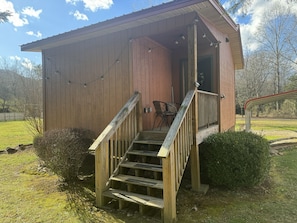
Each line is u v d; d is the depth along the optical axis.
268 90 25.95
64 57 5.85
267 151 4.07
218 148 3.93
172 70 6.50
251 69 26.84
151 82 5.33
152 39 5.27
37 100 9.25
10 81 27.39
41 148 4.45
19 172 5.11
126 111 4.00
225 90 6.39
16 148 7.61
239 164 3.79
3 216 3.01
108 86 5.05
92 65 5.30
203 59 6.02
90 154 5.24
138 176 3.62
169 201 2.76
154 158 4.21
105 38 5.04
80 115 5.58
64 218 2.96
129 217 2.98
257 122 18.53
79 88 5.57
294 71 21.70
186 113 3.59
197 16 3.78
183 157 3.44
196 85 3.89
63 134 4.47
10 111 27.20
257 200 3.53
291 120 20.50
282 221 2.84
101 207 3.28
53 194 3.79
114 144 3.86
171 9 3.64
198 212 3.11
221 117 5.61
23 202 3.46
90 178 4.62
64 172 4.31
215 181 3.96
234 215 3.01
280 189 4.00
